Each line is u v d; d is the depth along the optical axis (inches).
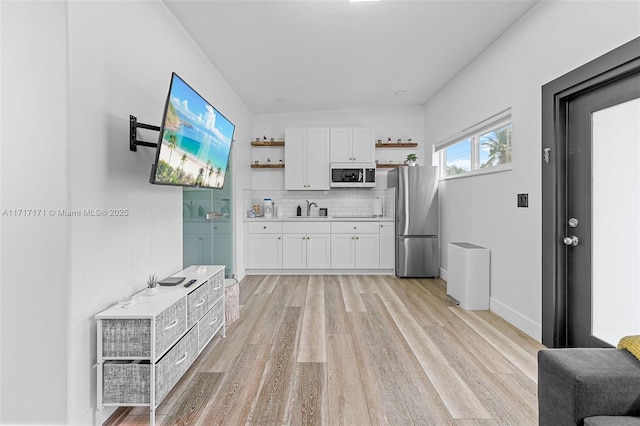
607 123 80.1
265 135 215.0
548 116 94.4
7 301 57.9
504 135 127.5
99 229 65.9
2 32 57.6
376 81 162.4
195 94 84.0
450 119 165.5
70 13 58.1
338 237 194.4
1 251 57.9
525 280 107.1
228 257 166.7
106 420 64.6
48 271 57.7
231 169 172.9
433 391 74.1
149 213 85.7
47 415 57.7
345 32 114.8
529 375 80.7
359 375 81.0
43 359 57.8
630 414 40.7
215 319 96.6
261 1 96.0
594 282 84.6
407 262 185.3
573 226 90.0
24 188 58.0
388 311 128.9
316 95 181.0
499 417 65.0
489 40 122.5
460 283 134.2
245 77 153.2
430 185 185.5
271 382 78.2
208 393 73.8
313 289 162.1
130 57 77.7
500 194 121.6
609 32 75.0
